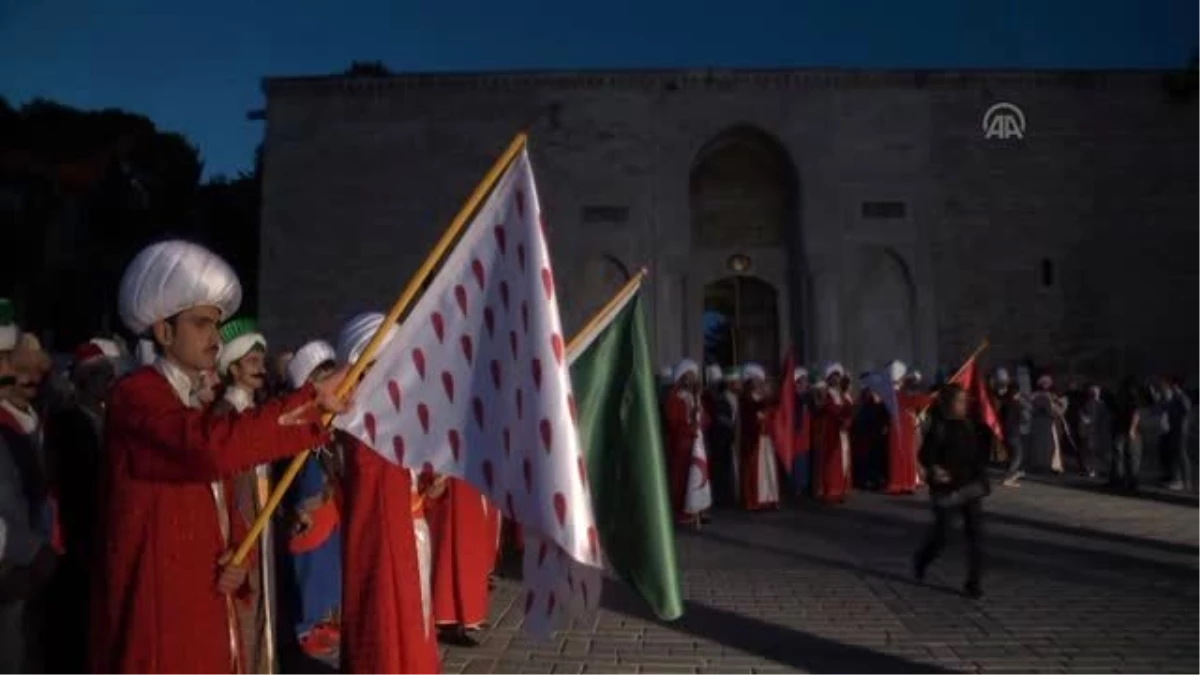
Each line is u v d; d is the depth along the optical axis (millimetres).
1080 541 12141
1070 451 24844
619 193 33844
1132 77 34656
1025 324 33906
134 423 3082
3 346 4426
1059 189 34344
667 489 5289
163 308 3312
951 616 8188
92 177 47688
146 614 3074
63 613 4270
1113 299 34094
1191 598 8844
